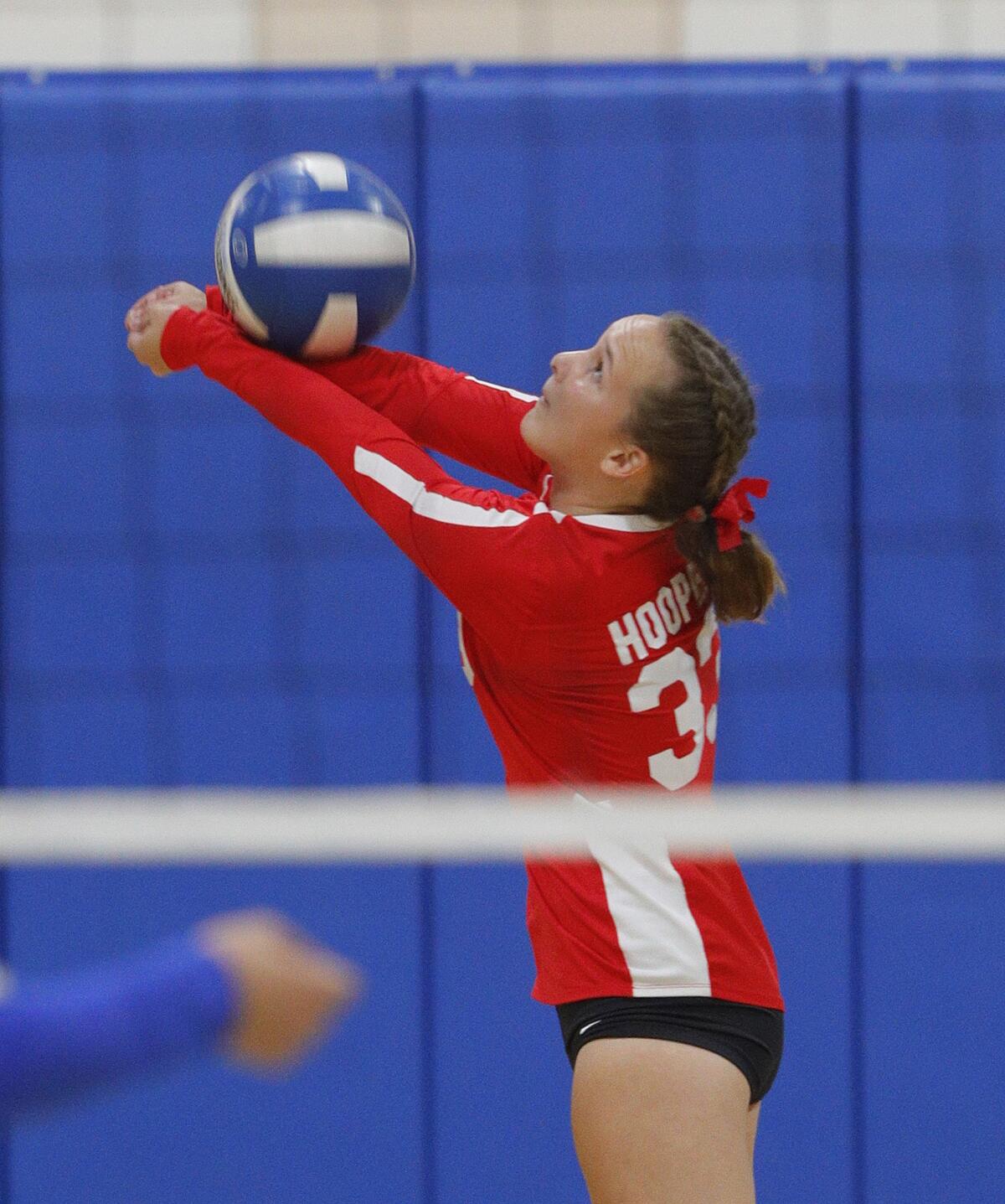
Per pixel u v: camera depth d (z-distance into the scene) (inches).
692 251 446.9
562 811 231.3
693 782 283.0
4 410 447.5
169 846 217.0
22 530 448.8
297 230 277.4
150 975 114.0
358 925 454.3
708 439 269.3
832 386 448.1
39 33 484.7
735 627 450.9
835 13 491.2
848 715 449.1
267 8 490.6
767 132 445.7
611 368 271.9
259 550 451.5
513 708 284.7
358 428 273.7
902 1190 451.5
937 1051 450.9
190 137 444.1
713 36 493.7
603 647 271.3
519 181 446.6
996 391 445.1
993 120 443.5
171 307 293.0
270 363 281.9
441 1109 453.7
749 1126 280.4
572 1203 451.8
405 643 451.5
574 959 275.6
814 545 448.8
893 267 445.7
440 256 447.5
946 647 448.1
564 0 494.0
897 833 233.1
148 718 450.0
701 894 276.1
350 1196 454.3
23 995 111.3
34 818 215.3
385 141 445.7
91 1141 455.8
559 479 280.7
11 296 445.4
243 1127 455.8
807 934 452.1
